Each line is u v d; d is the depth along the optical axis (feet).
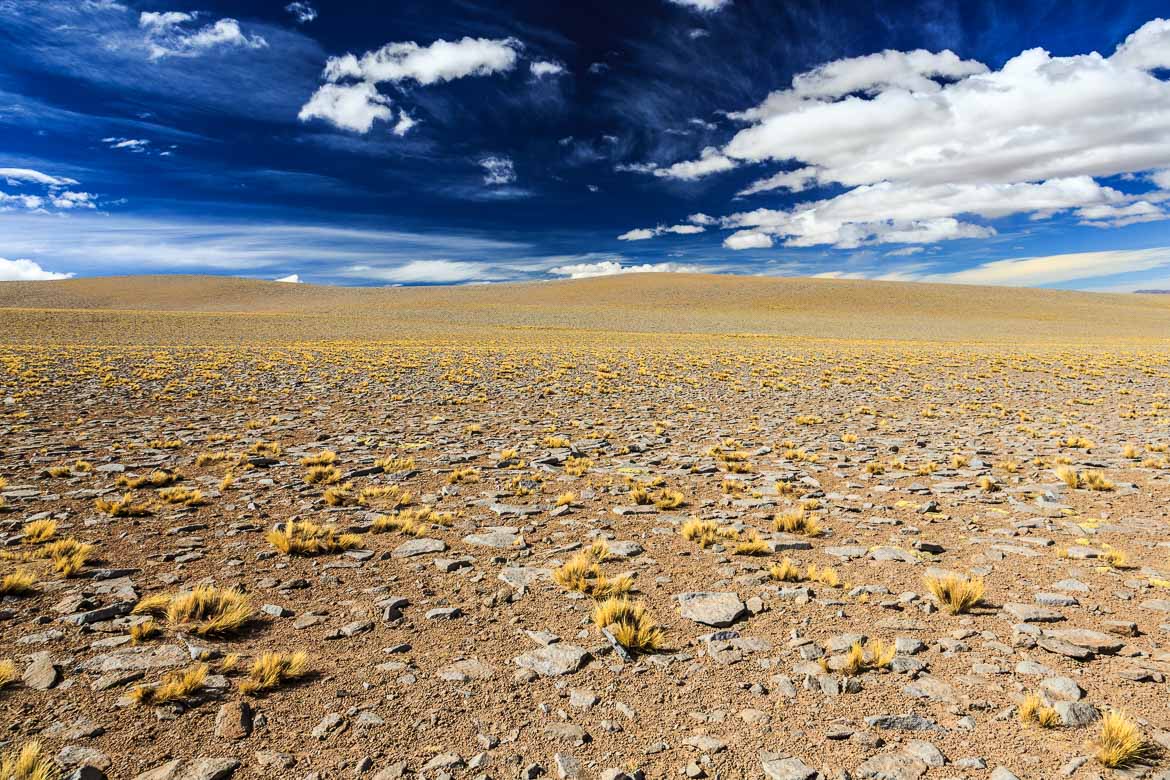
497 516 29.63
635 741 12.18
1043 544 25.62
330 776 10.85
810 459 44.50
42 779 10.02
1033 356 143.64
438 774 10.96
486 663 15.30
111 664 14.21
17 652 14.57
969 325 335.47
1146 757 11.70
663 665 15.43
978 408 73.20
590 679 14.64
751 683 14.55
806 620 18.22
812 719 13.05
